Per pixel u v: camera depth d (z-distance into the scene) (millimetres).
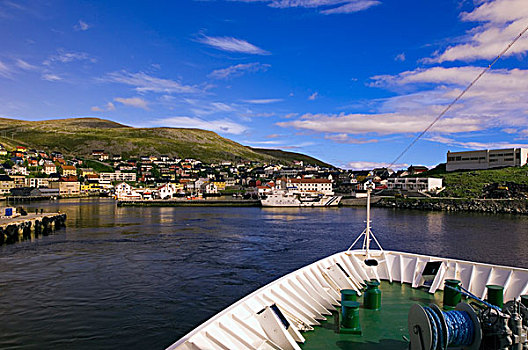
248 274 38062
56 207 139500
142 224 84188
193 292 31750
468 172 174875
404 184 170750
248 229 75875
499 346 9461
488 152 178625
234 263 43219
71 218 98375
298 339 11484
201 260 44656
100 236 64438
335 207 146875
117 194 176625
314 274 15852
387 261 18438
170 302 29125
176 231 72000
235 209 136875
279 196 149875
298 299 13453
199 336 9133
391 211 125000
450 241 59969
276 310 11750
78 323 24703
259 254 48875
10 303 28531
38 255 47031
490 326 9625
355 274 17719
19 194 189500
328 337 12016
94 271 38656
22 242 57469
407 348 11297
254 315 11227
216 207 147125
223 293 31609
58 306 27922
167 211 125812
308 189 196750
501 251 51219
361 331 12383
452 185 158875
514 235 66188
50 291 31609
